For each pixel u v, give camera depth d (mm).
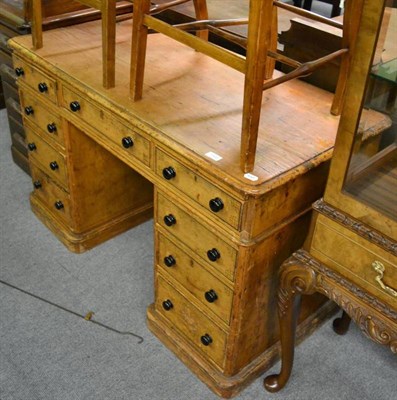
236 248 1272
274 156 1263
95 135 1636
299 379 1643
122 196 2168
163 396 1578
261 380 1639
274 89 1596
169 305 1657
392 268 1073
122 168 2078
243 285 1332
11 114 2457
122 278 2010
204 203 1305
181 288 1569
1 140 2861
